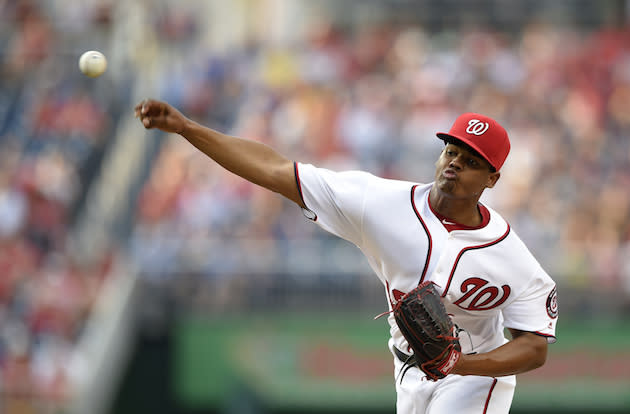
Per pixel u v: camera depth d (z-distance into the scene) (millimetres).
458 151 12703
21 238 40688
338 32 56906
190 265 37906
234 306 37500
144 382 37719
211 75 50906
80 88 50219
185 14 59656
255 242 38031
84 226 42438
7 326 37375
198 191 40906
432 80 48344
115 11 54812
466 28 62125
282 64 51031
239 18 63375
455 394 14172
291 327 37125
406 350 14445
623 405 35844
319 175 13203
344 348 36594
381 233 13109
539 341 13211
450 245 12969
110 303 37656
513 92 48531
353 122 44656
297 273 37375
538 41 54500
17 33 53562
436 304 12469
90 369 36500
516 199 40812
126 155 45281
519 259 13156
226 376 37156
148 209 41500
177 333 37594
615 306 36531
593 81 50219
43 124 47625
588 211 40125
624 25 64750
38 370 36438
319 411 36781
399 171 43438
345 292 37156
